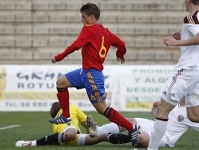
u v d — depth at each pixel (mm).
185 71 19859
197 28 19484
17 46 68812
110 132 24328
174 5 71125
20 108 53094
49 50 68562
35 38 69438
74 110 25500
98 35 22781
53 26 70000
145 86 52688
